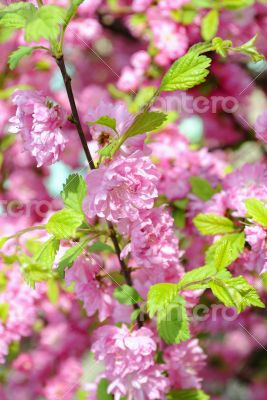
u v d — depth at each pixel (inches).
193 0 30.9
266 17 33.6
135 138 22.1
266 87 36.9
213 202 25.5
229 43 22.4
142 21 32.3
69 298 31.1
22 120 22.3
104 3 38.6
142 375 23.0
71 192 22.8
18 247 27.3
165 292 21.8
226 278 21.8
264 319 34.9
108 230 23.2
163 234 22.7
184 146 29.8
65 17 21.5
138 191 21.9
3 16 21.9
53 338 34.2
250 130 35.9
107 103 22.9
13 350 29.9
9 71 34.5
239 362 42.4
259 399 42.9
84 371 33.8
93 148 24.2
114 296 23.7
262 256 23.5
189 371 24.6
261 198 24.9
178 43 31.2
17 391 34.3
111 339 23.0
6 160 35.4
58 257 23.6
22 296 28.7
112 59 41.1
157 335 24.2
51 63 34.6
